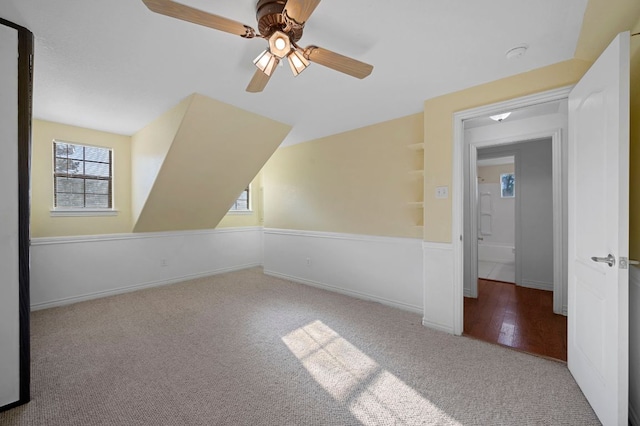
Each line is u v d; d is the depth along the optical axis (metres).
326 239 4.07
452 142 2.60
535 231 4.08
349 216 3.82
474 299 3.62
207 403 1.70
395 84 2.45
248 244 5.51
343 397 1.75
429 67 2.17
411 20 1.63
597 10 1.50
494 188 6.30
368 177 3.60
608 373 1.45
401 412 1.63
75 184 3.69
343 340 2.50
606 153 1.50
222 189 4.09
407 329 2.72
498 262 6.04
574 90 1.91
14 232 1.68
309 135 4.04
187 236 4.63
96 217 3.81
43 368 2.07
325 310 3.24
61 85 2.47
